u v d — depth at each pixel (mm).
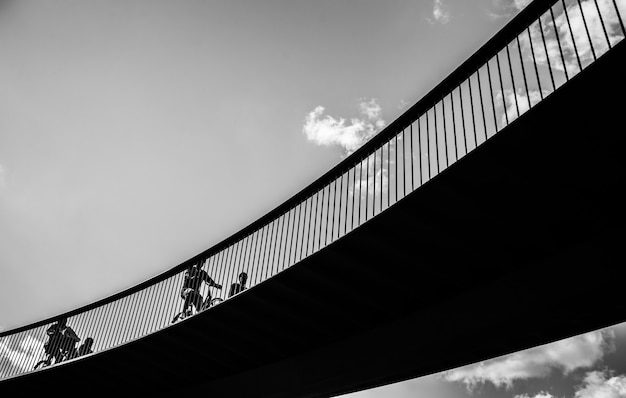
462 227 6160
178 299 11234
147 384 9812
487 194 5781
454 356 7059
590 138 5082
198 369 9133
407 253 6516
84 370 9469
